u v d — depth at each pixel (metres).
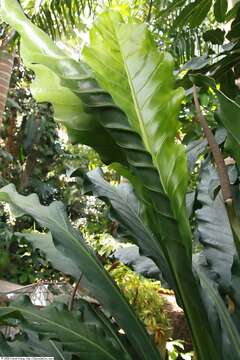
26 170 6.75
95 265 1.09
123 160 0.82
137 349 0.97
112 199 1.22
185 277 0.80
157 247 1.04
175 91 0.69
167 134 0.72
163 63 0.68
